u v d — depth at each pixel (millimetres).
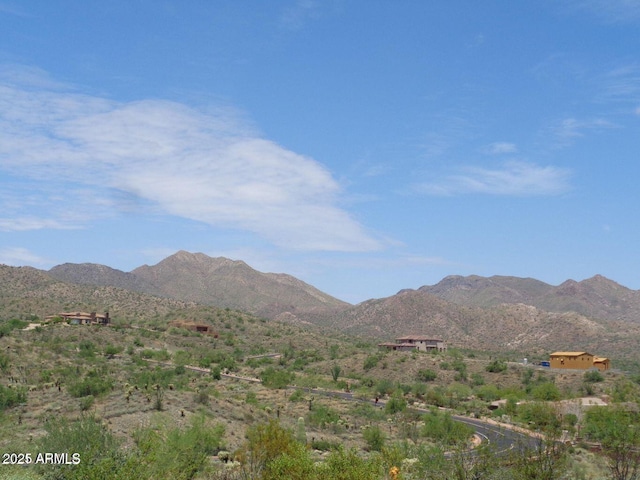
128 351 154750
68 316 190375
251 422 73875
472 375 151125
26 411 70312
